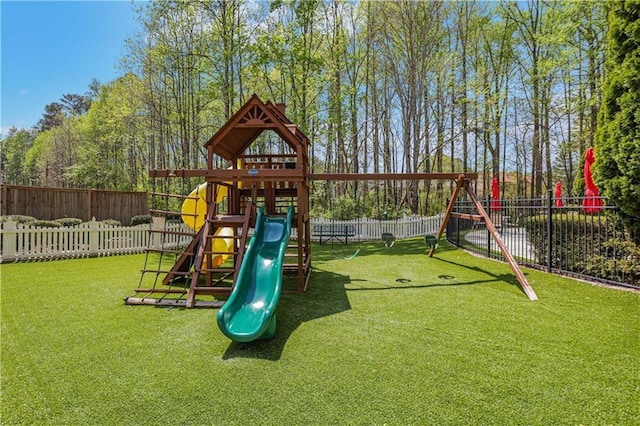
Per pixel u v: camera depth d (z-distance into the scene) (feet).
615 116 17.24
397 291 18.78
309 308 15.90
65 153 107.86
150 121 67.26
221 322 11.26
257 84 58.80
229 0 47.32
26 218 35.55
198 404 8.26
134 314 15.05
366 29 65.72
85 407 8.14
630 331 12.17
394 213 57.47
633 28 16.38
